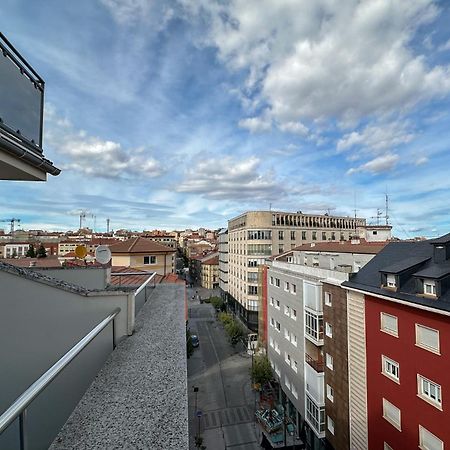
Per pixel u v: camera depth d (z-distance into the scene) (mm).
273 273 26828
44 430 2246
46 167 3922
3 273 3145
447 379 9664
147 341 3707
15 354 3244
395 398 11852
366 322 13641
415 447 10828
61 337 3678
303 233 55312
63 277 7145
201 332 49562
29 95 3688
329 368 16938
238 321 52656
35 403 2145
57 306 3670
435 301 9930
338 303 15938
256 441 21234
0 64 3133
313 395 18156
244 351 39812
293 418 22344
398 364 11719
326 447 17281
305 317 19516
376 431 12852
